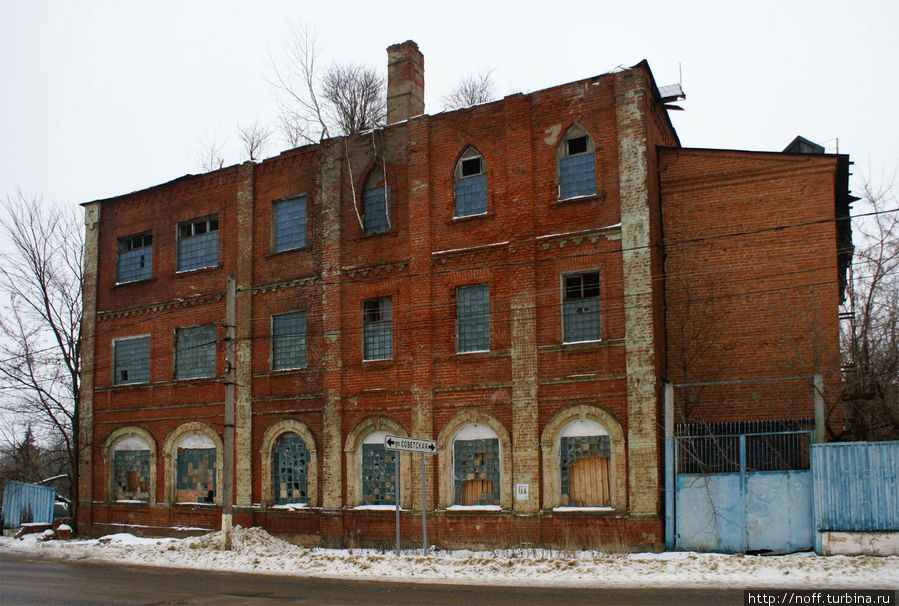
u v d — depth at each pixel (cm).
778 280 2122
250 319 2630
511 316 2172
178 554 2241
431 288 2305
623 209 2072
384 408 2336
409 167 2398
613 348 2036
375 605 1355
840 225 2548
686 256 2202
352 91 2702
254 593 1542
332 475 2377
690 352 2155
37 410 3391
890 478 1714
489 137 2298
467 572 1764
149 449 2809
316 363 2477
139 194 2978
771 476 1842
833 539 1736
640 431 1966
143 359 2894
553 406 2088
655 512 1920
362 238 2452
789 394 2069
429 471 2233
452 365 2239
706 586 1489
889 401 2152
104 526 2858
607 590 1482
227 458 2228
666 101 2598
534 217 2189
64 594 1557
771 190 2159
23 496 3158
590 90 2169
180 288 2823
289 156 2650
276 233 2664
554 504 2052
